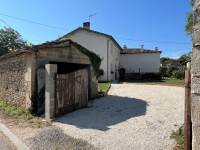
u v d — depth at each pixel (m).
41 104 6.41
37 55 6.41
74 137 3.99
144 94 9.69
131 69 25.69
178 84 14.34
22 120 5.56
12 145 3.69
